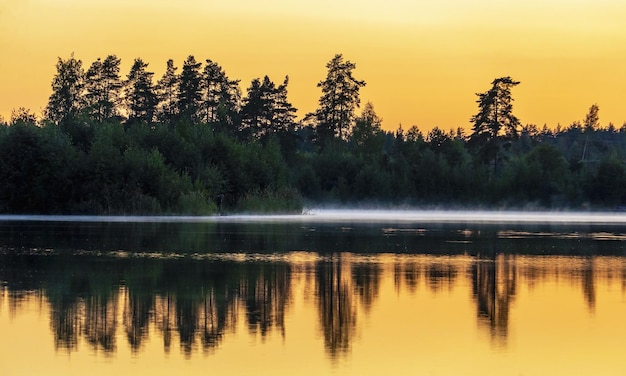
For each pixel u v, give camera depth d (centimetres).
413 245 10712
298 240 11181
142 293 6275
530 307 6019
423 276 7488
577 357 4572
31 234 11556
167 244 10181
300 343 4791
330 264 8269
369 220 18100
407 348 4722
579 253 9912
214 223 15238
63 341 4744
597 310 5919
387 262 8544
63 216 17588
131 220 16012
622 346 4828
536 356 4581
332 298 6256
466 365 4381
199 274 7344
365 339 4925
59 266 7794
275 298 6188
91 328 5069
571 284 7144
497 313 5781
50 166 18375
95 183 18325
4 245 9825
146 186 18625
